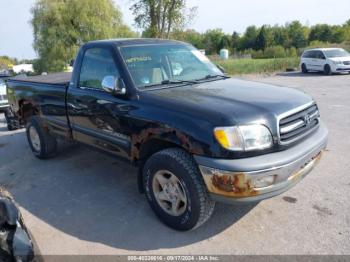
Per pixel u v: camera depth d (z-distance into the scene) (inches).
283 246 124.9
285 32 3858.3
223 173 115.3
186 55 183.2
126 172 200.5
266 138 119.3
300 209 148.6
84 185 185.8
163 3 729.6
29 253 101.2
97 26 1167.6
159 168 134.9
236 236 132.5
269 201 156.3
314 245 124.3
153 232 138.0
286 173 120.1
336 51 826.8
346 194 160.1
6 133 321.4
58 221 150.4
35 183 192.5
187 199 128.1
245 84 162.2
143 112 138.9
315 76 785.6
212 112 121.7
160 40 185.2
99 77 167.3
